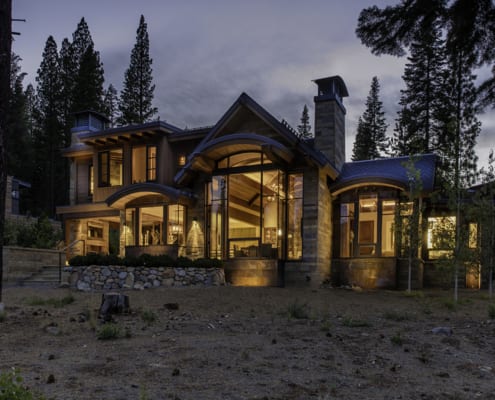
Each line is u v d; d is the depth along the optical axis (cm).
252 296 1398
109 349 706
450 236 1471
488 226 1498
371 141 4906
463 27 1085
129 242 2186
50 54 4975
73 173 2684
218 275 1775
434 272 1952
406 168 1858
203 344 745
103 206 2438
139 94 4772
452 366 649
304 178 1914
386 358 680
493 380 587
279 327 919
